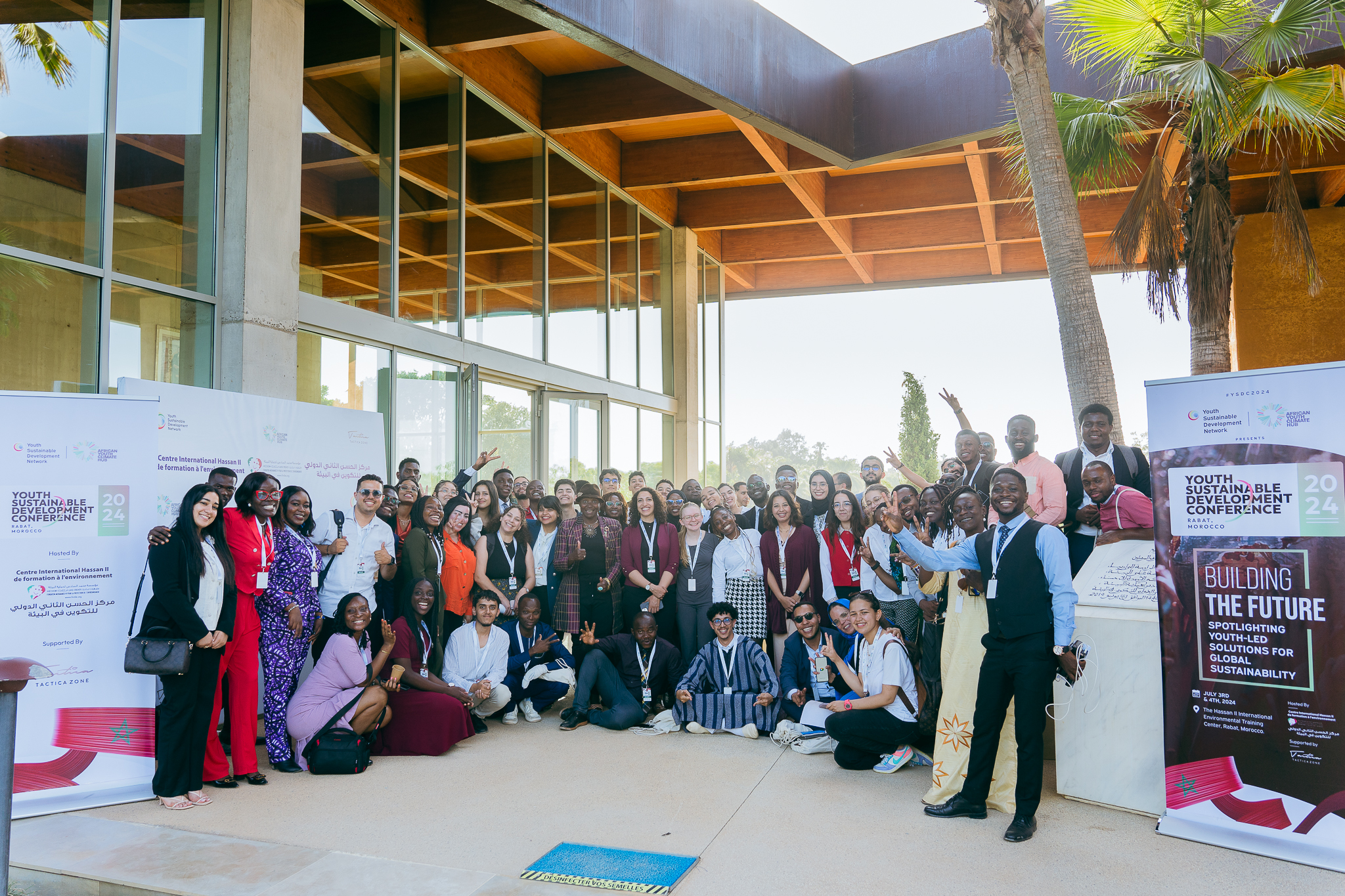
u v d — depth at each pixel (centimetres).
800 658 602
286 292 723
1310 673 387
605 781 498
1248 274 1404
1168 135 812
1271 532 402
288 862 373
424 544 617
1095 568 472
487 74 1036
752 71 936
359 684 538
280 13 725
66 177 596
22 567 456
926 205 1392
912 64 1048
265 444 625
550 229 1177
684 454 1544
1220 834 400
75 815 441
